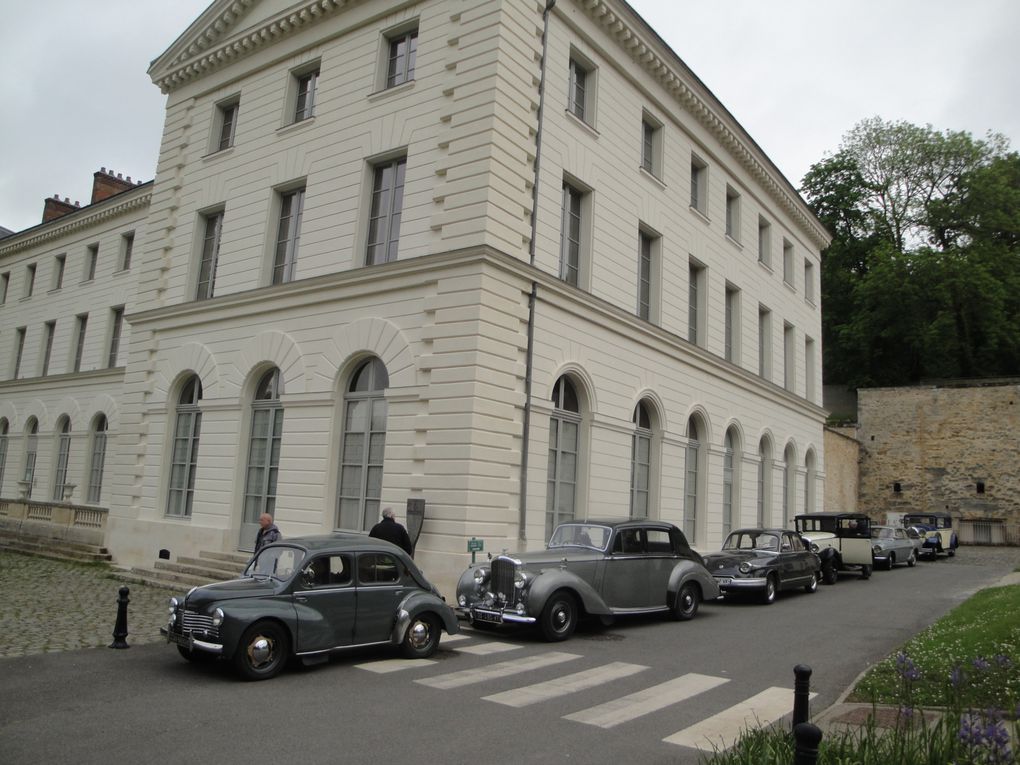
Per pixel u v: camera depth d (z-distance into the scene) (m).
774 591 16.34
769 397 26.28
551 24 16.78
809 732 4.12
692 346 20.64
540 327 15.52
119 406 28.14
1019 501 36.56
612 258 18.09
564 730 6.84
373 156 16.77
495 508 14.02
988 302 41.38
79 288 31.61
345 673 8.88
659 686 8.59
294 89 19.20
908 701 6.42
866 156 49.03
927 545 29.89
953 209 45.53
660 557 13.22
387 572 9.78
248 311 18.09
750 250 25.55
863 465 40.59
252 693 7.87
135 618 12.24
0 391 34.00
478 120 15.03
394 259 16.11
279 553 9.45
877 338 45.53
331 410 16.05
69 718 6.88
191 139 21.17
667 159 20.83
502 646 10.81
